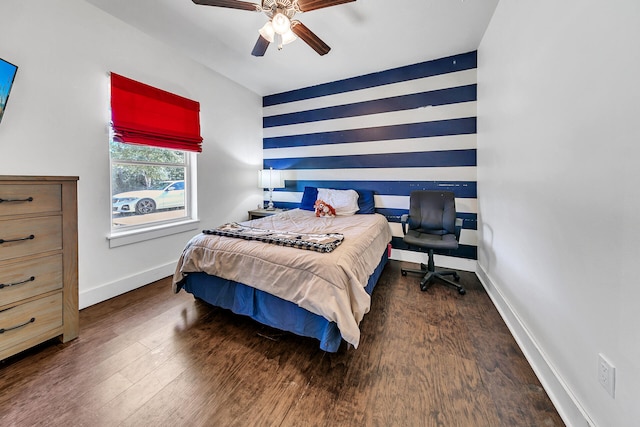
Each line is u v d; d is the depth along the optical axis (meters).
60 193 1.48
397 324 1.80
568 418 1.05
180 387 1.24
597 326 0.93
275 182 3.70
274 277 1.53
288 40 1.89
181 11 2.05
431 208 2.63
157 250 2.58
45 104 1.76
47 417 1.07
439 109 2.90
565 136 1.13
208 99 3.07
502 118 1.93
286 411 1.11
